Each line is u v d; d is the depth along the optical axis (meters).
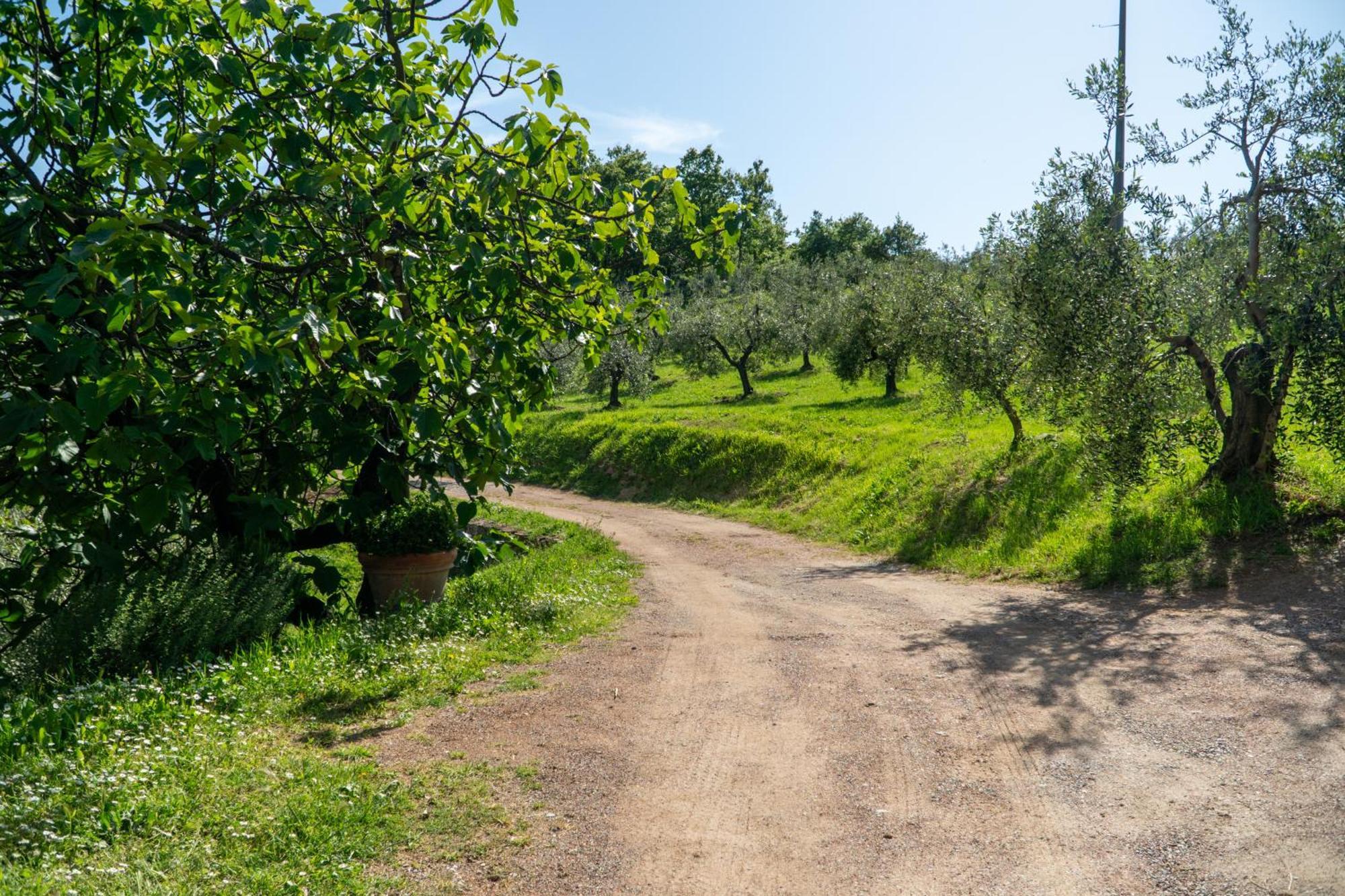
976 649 8.03
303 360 6.57
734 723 6.04
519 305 8.45
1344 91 10.26
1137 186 11.30
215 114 7.98
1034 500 15.46
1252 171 10.95
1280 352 10.50
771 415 33.72
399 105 6.77
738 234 7.75
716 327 46.09
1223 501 11.51
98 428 5.65
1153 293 10.98
